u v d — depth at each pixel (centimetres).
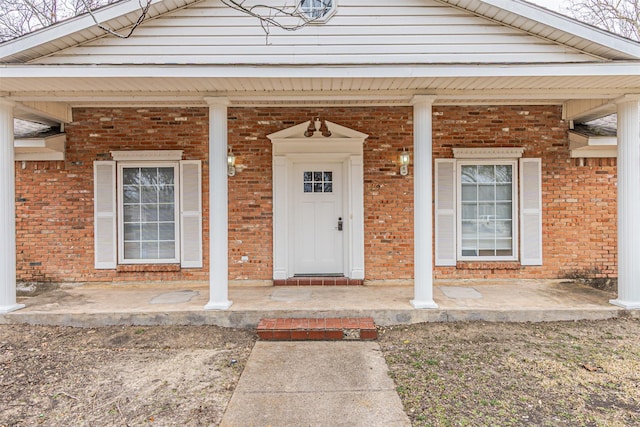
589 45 486
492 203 712
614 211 699
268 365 418
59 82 496
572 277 699
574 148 685
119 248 700
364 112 694
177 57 494
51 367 413
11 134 546
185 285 695
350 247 691
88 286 693
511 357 429
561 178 698
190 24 495
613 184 699
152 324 539
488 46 498
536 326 523
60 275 696
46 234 695
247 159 693
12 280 546
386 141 694
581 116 668
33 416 319
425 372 396
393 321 540
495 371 396
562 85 528
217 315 537
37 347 467
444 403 336
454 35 499
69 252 696
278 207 689
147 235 707
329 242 714
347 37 499
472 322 538
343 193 710
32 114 630
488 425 302
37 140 641
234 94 544
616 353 435
